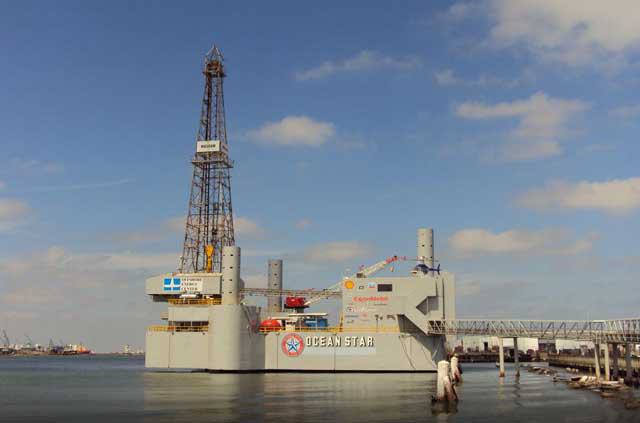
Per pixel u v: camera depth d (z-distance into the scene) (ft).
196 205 563.48
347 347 486.79
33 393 369.50
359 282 496.64
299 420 239.50
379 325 489.67
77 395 351.05
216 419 242.58
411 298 484.33
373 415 252.21
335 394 327.06
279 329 503.20
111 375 578.66
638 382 393.50
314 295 541.75
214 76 584.40
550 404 291.79
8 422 243.19
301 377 444.55
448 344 525.34
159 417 250.16
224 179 568.82
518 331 451.94
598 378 410.52
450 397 291.99
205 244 558.15
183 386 384.06
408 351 483.51
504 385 406.21
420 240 521.24
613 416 252.42
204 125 576.20
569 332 428.15
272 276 623.36
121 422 239.09
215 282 499.10
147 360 493.36
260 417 247.09
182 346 490.90
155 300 509.76
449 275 489.26
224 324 481.05
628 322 375.86
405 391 341.62
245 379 428.15
